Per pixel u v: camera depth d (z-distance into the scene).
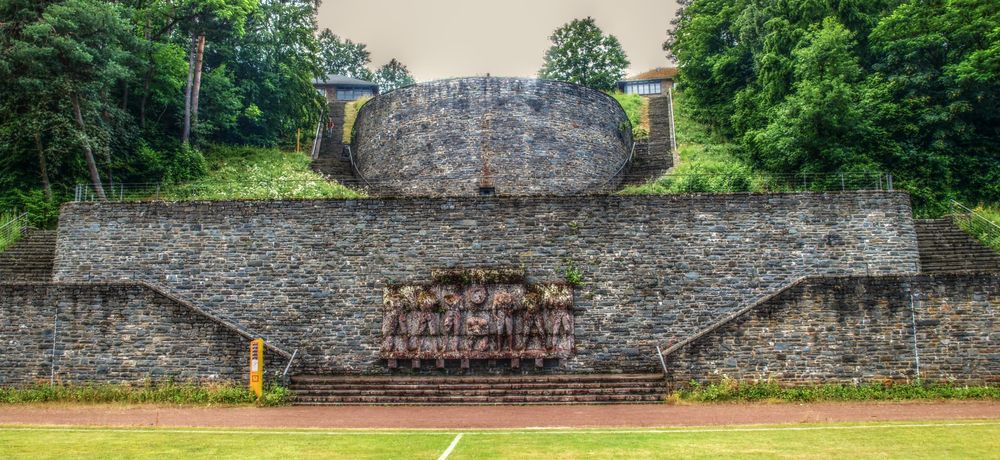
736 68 42.94
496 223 24.12
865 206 24.11
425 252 24.00
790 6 38.28
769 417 17.27
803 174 32.53
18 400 20.64
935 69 34.53
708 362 20.94
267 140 44.31
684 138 42.31
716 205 24.12
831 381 20.77
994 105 33.91
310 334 23.53
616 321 23.38
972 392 20.05
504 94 34.38
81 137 30.44
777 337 21.00
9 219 29.73
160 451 12.70
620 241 23.91
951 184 32.59
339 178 37.12
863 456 11.85
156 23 38.94
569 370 22.92
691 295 23.55
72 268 24.38
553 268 23.77
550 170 33.72
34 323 21.83
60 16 30.64
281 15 45.41
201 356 21.38
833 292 21.16
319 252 24.08
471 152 33.72
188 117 38.47
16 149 31.50
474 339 22.83
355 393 20.78
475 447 12.96
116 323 21.69
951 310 20.81
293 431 15.37
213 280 24.06
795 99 33.38
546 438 14.08
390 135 35.53
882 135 33.22
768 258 23.80
